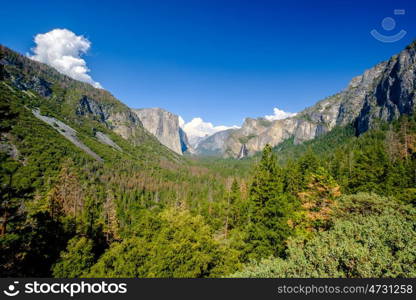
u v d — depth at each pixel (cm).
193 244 1809
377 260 717
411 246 758
